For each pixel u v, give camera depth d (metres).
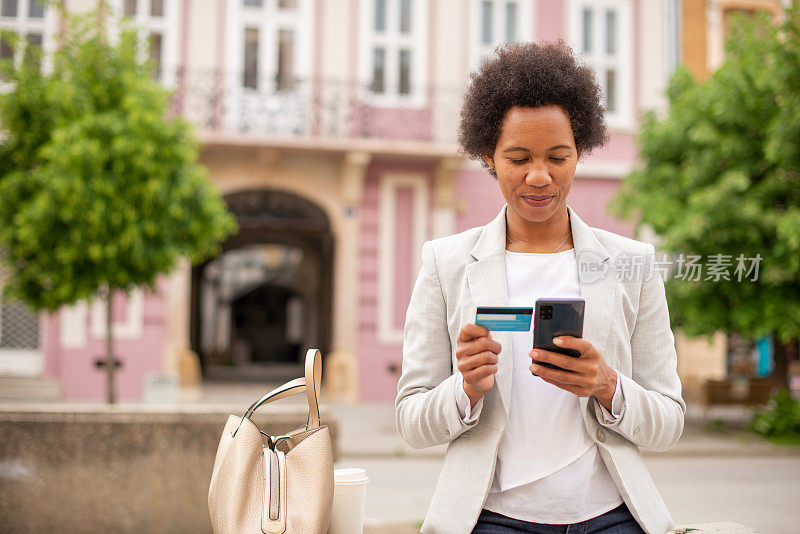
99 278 8.33
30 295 8.62
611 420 1.56
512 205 1.67
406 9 14.65
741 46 10.34
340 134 14.16
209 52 14.09
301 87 14.14
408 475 7.91
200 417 4.21
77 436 4.14
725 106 9.91
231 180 14.05
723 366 14.85
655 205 10.57
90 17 8.77
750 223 9.51
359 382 14.11
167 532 4.14
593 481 1.64
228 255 30.22
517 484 1.62
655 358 1.70
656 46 15.23
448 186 14.41
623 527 1.63
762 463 8.89
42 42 13.82
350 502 2.47
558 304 1.43
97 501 4.12
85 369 13.36
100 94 8.37
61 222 8.23
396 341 14.30
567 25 15.09
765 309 9.49
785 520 5.30
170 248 8.57
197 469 4.18
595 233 1.77
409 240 14.47
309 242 18.23
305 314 30.77
